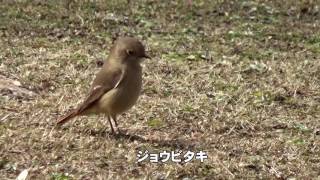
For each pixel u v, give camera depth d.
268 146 10.13
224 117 11.12
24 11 16.69
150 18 17.17
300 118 11.50
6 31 15.30
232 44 15.62
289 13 18.20
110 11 17.33
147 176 8.77
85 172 8.74
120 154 9.27
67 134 9.73
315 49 15.77
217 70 13.60
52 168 8.77
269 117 11.37
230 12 17.98
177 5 18.17
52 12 16.78
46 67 12.90
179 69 13.51
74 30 15.78
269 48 15.59
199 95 12.06
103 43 15.08
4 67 12.72
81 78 12.52
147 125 10.55
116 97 9.54
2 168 8.74
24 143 9.34
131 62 9.60
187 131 10.53
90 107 9.65
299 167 9.55
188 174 8.98
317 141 10.48
